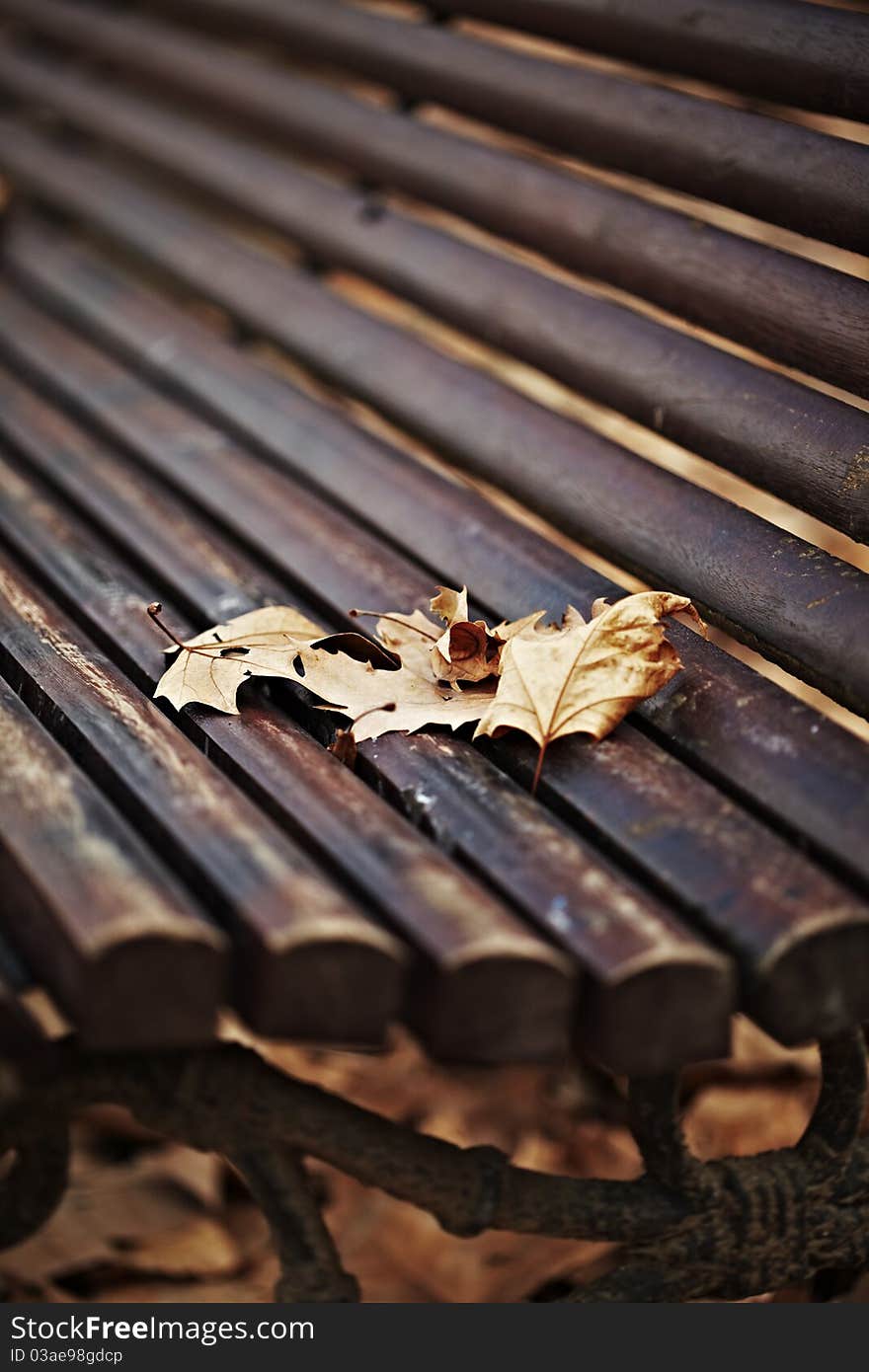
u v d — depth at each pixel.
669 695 1.08
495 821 1.02
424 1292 1.29
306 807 1.02
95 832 0.97
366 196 1.55
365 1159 1.03
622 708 1.06
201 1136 1.02
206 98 1.79
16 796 0.99
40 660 1.10
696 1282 1.08
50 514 1.28
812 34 1.20
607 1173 1.37
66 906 0.93
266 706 1.11
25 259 1.89
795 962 0.96
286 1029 0.94
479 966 0.94
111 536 1.27
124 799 1.01
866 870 0.99
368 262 1.50
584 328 1.29
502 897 0.99
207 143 1.76
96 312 1.70
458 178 1.43
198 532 1.26
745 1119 1.37
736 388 1.20
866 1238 1.10
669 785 1.03
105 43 1.96
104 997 0.92
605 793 1.03
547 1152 1.39
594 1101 1.46
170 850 0.98
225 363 1.52
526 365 1.34
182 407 1.49
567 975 0.94
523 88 1.37
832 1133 1.08
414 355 1.38
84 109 1.96
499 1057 0.95
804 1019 0.97
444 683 1.11
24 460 1.39
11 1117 1.01
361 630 1.17
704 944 0.96
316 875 0.97
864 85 1.18
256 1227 1.35
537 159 1.38
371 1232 1.34
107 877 0.94
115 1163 1.38
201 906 0.96
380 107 1.57
